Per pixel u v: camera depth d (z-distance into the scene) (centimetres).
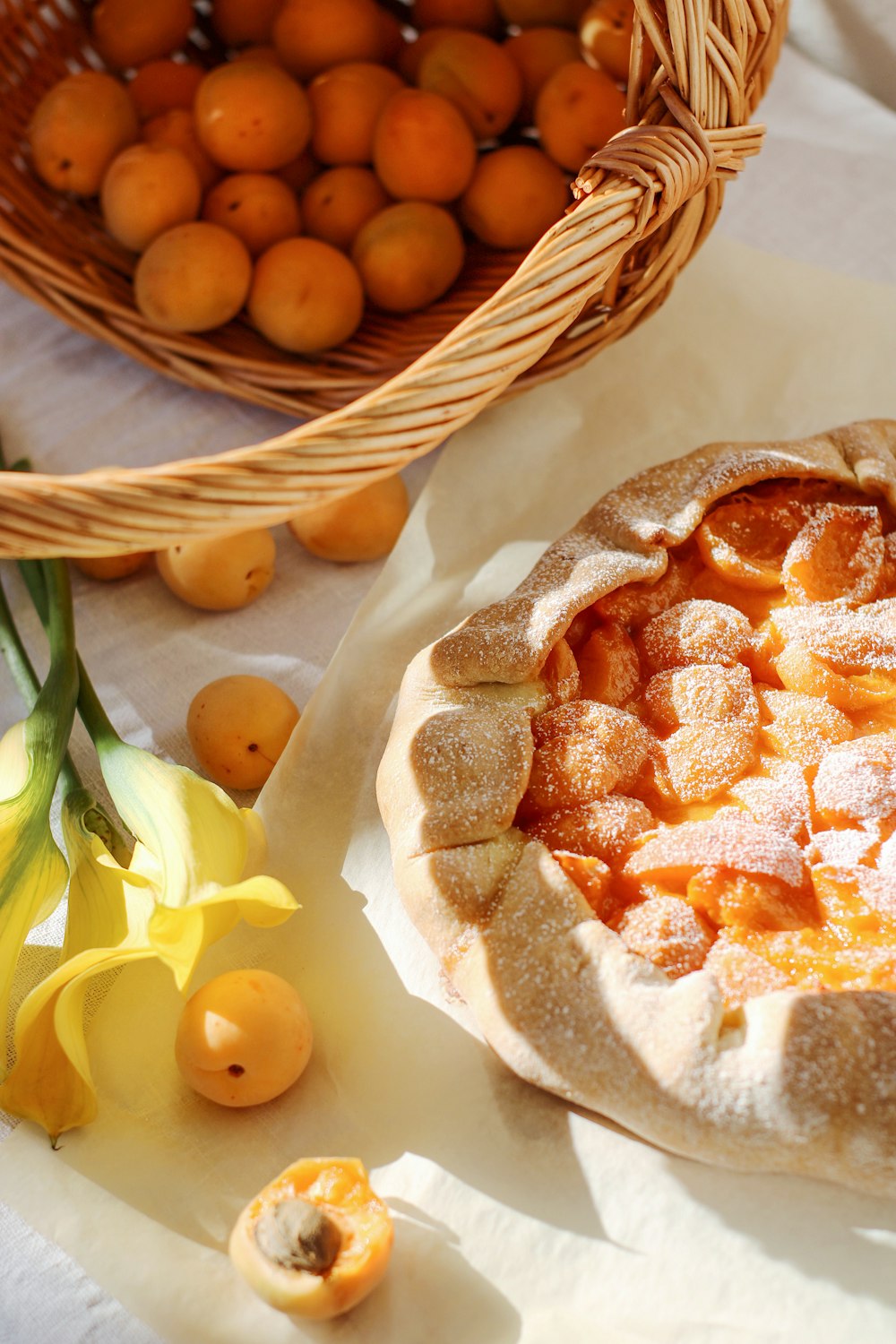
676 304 90
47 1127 66
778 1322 62
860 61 103
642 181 70
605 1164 65
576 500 84
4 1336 65
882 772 68
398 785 69
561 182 85
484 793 67
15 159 90
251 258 84
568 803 68
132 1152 67
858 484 75
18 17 93
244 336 86
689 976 64
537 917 65
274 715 74
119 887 68
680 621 71
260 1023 66
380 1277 63
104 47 91
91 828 70
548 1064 64
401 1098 67
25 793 69
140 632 81
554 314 69
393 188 84
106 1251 65
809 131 100
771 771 69
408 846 68
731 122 75
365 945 71
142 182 82
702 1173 64
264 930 71
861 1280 62
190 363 85
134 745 73
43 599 79
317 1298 62
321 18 88
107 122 84
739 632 71
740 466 74
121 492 64
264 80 83
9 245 85
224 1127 67
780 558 74
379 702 77
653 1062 62
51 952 72
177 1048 67
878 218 96
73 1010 66
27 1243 66
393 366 84
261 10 92
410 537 81
